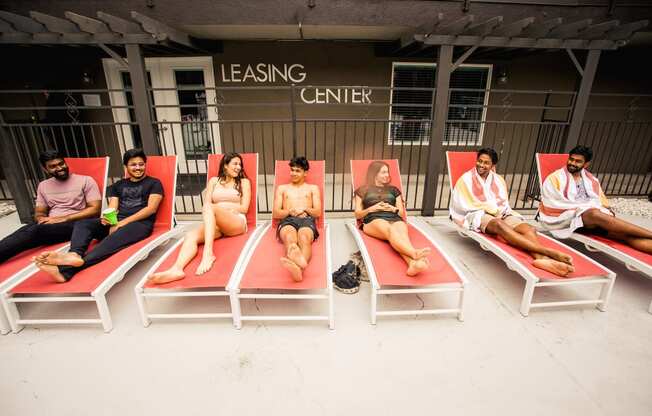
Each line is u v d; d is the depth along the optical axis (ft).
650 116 23.80
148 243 9.97
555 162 12.69
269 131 22.13
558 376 6.69
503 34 13.53
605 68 23.00
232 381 6.58
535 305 8.37
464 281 8.00
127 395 6.27
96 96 20.90
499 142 23.52
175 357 7.20
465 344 7.56
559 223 11.21
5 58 19.80
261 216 15.71
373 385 6.48
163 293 7.73
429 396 6.24
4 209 16.51
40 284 7.79
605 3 17.12
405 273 8.33
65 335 7.86
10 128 13.84
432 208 15.71
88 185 11.07
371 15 16.02
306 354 7.27
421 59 21.38
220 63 20.58
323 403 6.10
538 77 22.12
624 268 11.00
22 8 15.29
